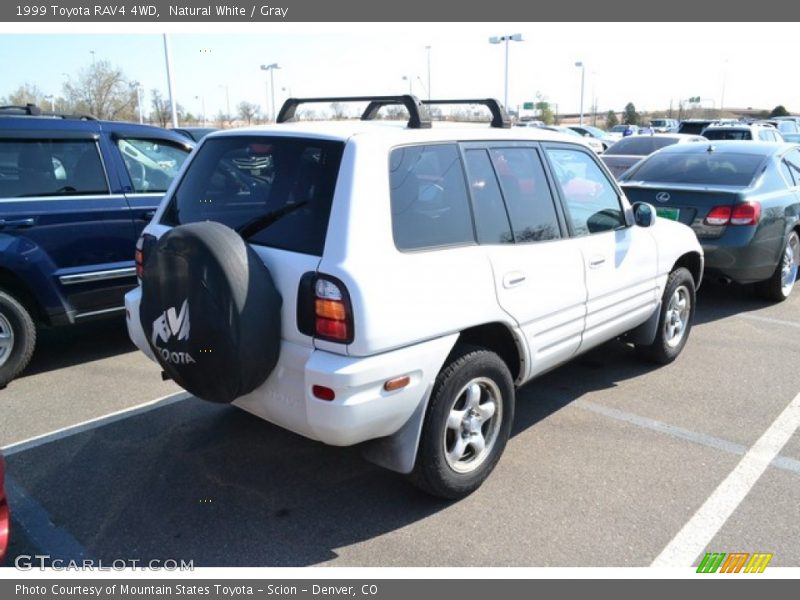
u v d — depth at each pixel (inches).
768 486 146.4
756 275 277.6
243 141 139.2
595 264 165.6
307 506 138.4
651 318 202.7
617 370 213.8
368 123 142.3
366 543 127.0
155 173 235.6
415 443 126.3
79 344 242.1
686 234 213.5
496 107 155.1
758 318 275.7
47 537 128.3
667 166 306.2
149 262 122.0
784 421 178.1
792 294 317.7
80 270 213.6
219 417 179.0
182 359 119.3
